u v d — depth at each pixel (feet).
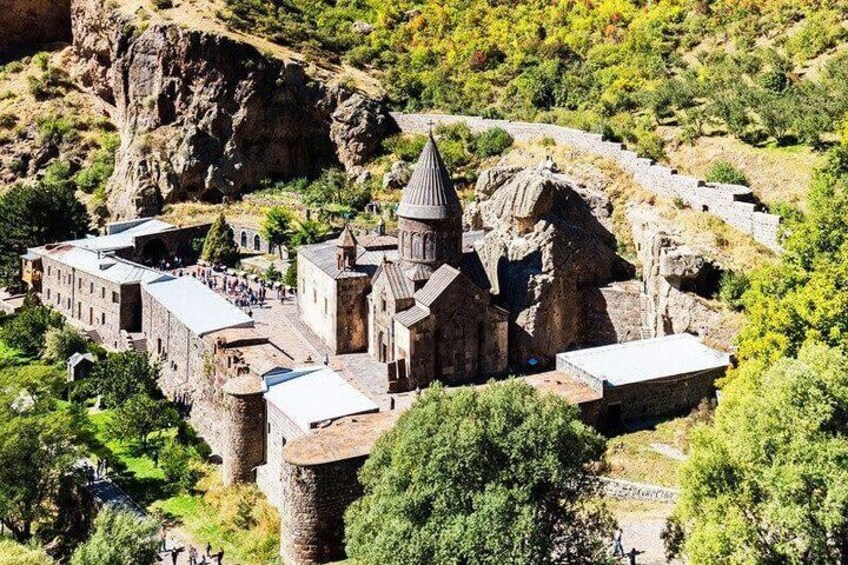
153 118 407.44
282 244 346.13
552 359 240.32
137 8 442.50
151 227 358.23
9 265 351.46
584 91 370.94
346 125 396.37
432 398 141.28
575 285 245.65
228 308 266.98
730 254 228.22
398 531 121.08
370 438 175.01
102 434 237.04
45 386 239.30
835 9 331.16
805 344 151.74
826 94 267.18
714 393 203.00
